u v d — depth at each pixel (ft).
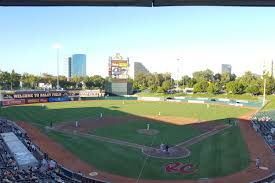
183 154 134.62
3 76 509.76
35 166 107.86
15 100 327.26
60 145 148.87
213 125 210.59
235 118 244.22
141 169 114.62
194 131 187.32
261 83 430.61
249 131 191.62
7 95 338.13
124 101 397.19
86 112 273.33
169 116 253.85
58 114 256.11
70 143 153.07
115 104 353.72
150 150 140.56
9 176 90.63
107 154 133.80
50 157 128.47
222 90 493.36
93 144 151.33
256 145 154.51
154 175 108.58
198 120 232.53
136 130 188.34
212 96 434.71
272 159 130.11
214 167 118.01
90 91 441.27
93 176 107.04
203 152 138.92
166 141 158.92
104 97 425.69
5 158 113.09
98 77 613.11
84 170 113.19
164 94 477.77
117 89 460.55
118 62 456.45
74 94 418.10
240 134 181.47
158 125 207.62
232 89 431.02
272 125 207.41
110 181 102.37
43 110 281.33
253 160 128.06
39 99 354.95
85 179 103.96
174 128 196.85
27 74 595.88
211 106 339.16
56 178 97.30
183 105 350.23
